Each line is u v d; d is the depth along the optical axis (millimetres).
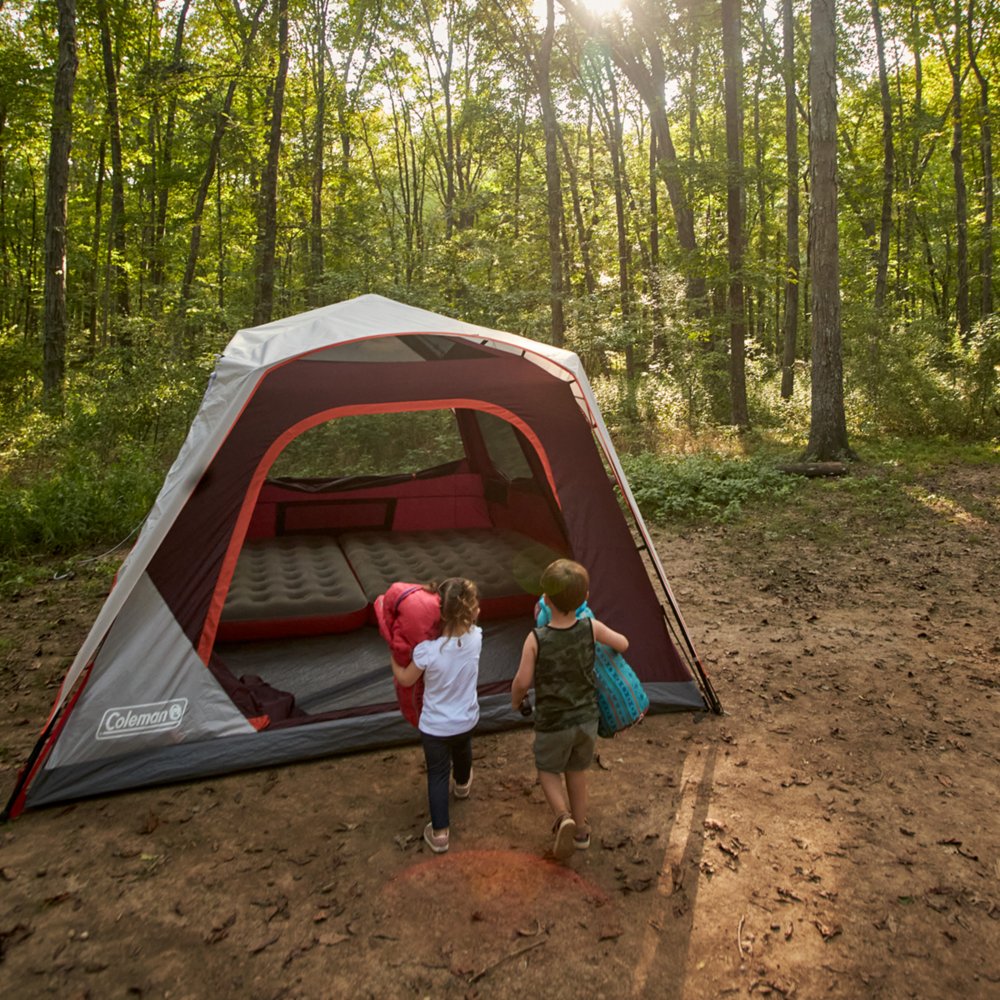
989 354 15547
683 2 19906
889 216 21031
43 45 20375
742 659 5590
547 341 20328
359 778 3990
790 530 9227
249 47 19250
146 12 20719
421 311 5809
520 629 5785
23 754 4199
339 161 24266
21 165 29812
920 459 13133
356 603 5738
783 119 26562
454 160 32562
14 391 18062
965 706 4844
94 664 3875
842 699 4945
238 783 3922
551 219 17688
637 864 3324
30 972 2684
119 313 21297
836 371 12820
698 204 17641
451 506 8133
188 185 24812
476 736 4453
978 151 27188
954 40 22344
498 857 3361
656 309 19922
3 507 8398
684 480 10656
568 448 4941
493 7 20578
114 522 8742
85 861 3285
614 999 2613
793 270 17109
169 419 12688
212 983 2654
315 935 2885
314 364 4660
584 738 3250
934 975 2723
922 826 3605
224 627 5449
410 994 2623
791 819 3656
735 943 2869
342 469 11656
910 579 7422
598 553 4844
